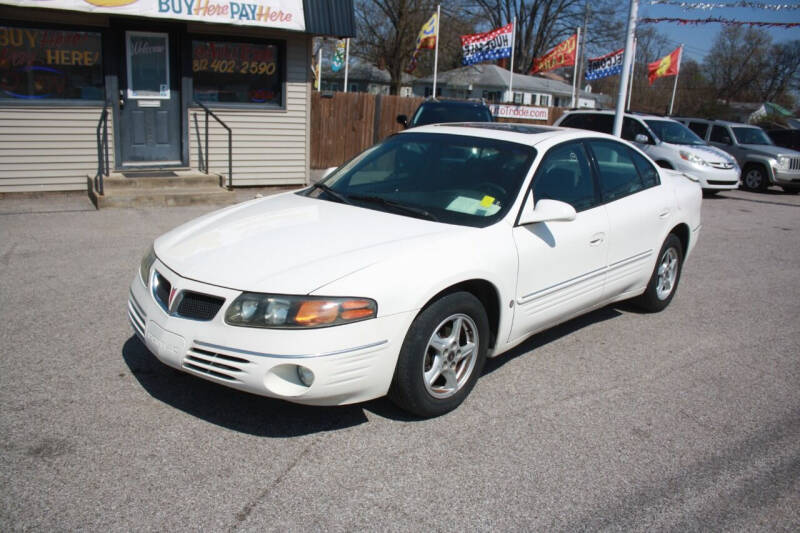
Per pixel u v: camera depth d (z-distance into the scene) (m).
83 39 9.87
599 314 5.89
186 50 10.58
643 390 4.31
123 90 10.27
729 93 55.44
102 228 7.99
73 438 3.33
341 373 3.23
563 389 4.26
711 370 4.72
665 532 2.87
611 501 3.07
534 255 4.13
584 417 3.88
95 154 10.25
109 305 5.30
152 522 2.74
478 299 3.88
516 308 4.10
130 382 3.97
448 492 3.06
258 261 3.45
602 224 4.75
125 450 3.25
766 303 6.53
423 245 3.63
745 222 11.66
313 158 15.87
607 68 23.39
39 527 2.67
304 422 3.63
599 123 15.59
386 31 36.34
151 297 3.59
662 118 15.52
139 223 8.36
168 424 3.52
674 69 26.86
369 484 3.09
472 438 3.56
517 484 3.15
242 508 2.86
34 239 7.32
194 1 9.91
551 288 4.36
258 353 3.15
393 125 16.53
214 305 3.31
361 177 4.75
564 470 3.30
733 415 4.02
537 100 43.28
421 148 4.79
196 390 3.92
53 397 3.74
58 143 9.97
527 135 4.70
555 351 4.93
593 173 4.89
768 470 3.41
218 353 3.22
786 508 3.09
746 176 17.25
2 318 4.91
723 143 17.81
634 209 5.15
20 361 4.19
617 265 5.01
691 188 6.11
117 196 9.26
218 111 11.10
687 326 5.68
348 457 3.31
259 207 4.44
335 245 3.61
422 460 3.31
